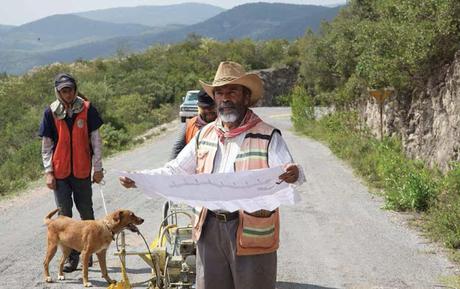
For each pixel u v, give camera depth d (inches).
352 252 305.7
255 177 137.3
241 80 142.6
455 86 522.3
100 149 269.4
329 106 1333.7
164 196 143.4
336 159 707.4
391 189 456.4
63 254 257.6
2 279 261.9
